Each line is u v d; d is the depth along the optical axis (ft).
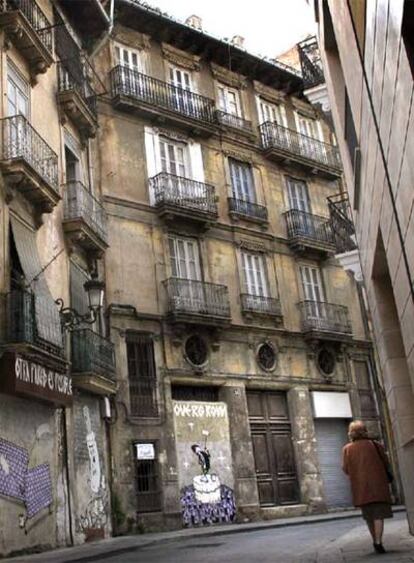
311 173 93.20
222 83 88.28
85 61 67.46
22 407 44.88
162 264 70.79
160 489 63.10
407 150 15.51
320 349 83.92
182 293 70.44
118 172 70.95
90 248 60.34
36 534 44.06
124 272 67.36
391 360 30.53
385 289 31.04
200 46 84.89
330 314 85.66
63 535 48.39
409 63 13.71
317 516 70.33
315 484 76.89
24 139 47.24
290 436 77.71
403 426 29.84
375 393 88.69
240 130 85.20
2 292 43.62
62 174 57.93
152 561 33.09
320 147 95.09
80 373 52.90
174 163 77.51
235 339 75.10
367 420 85.97
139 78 75.87
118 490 59.57
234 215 80.18
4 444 41.57
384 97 17.43
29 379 43.39
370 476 26.81
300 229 86.22
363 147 24.62
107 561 35.01
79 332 53.83
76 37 67.67
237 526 61.31
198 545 43.27
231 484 69.36
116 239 67.92
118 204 69.51
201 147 80.64
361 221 31.71
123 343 64.80
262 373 76.33
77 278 58.44
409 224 17.25
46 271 51.13
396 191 18.42
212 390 72.74
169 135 77.61
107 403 60.03
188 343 70.64
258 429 74.90
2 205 45.19
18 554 41.04
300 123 97.30
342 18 23.44
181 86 82.94
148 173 73.67
